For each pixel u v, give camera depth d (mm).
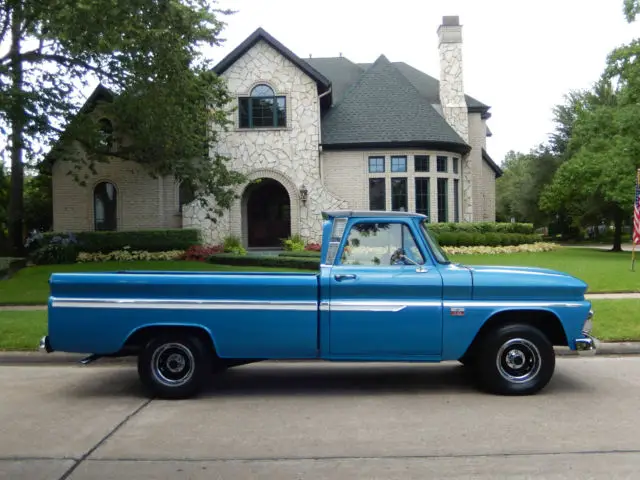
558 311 6492
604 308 11109
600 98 44250
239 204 23656
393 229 6707
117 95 16922
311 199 23531
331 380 7445
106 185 24797
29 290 15469
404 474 4324
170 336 6500
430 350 6426
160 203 24578
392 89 26031
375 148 24375
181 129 17203
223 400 6500
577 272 17234
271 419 5758
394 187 24500
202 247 22703
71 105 16547
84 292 6418
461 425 5496
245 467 4504
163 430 5438
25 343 9117
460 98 27297
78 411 6102
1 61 16188
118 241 22703
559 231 53562
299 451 4844
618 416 5738
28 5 14750
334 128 24719
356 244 6668
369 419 5727
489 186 30703
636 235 17578
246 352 6414
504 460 4590
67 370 8203
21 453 4855
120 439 5191
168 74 15383
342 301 6406
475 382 7250
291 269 18766
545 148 49312
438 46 28172
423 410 6020
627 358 8672
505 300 6492
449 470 4395
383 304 6383
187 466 4539
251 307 6379
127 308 6371
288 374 7812
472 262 20062
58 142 16938
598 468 4410
